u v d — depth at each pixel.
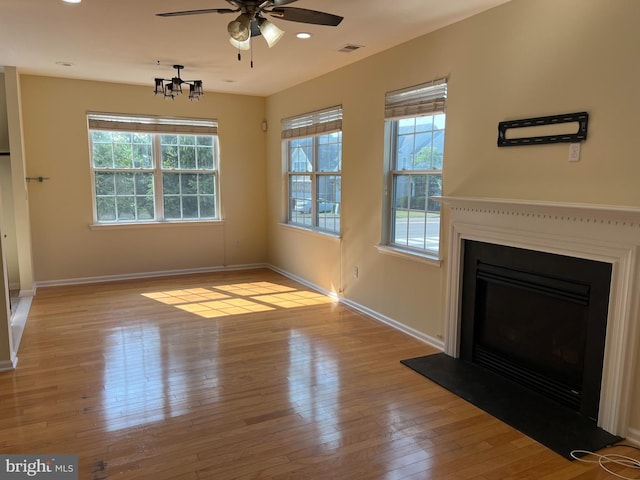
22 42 3.98
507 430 2.57
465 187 3.44
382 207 4.38
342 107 4.91
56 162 5.64
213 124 6.50
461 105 3.43
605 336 2.54
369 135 4.50
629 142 2.39
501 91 3.10
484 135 3.25
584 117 2.59
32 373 3.26
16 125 5.03
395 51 4.06
